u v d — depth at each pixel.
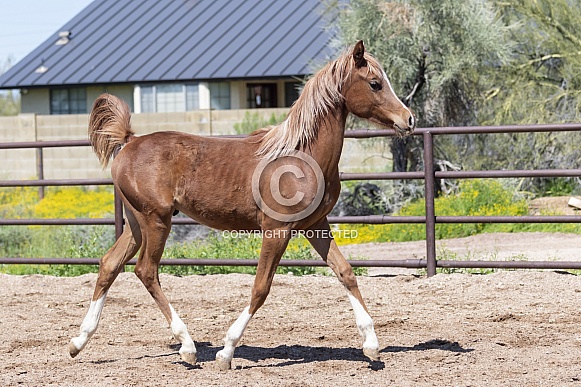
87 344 6.70
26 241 13.31
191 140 6.09
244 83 27.72
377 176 9.09
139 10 32.03
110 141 6.34
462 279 8.76
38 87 28.97
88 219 9.73
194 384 5.40
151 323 7.50
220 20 29.94
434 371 5.65
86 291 9.02
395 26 15.76
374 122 5.96
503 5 16.95
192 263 9.36
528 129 8.52
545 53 16.95
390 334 6.88
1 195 19.83
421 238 14.08
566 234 13.51
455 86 16.17
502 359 5.93
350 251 12.51
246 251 10.55
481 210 14.34
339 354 6.26
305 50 26.75
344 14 16.78
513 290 8.34
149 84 27.97
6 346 6.68
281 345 6.57
